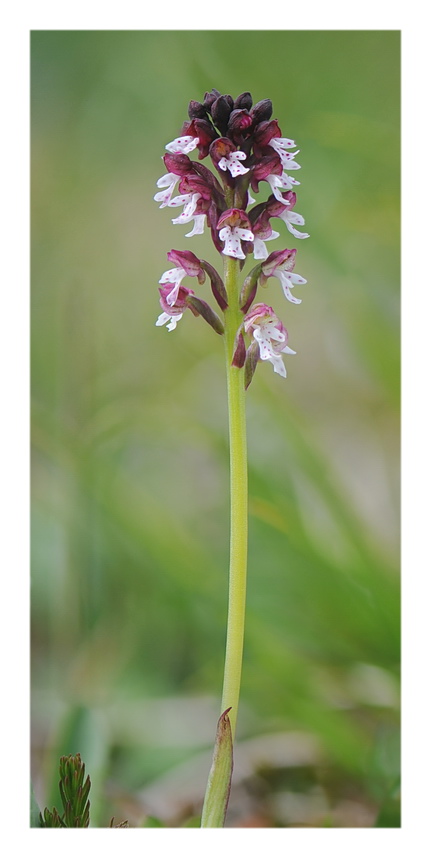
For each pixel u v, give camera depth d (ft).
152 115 1.86
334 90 1.74
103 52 1.86
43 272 1.76
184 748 1.47
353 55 1.75
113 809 1.40
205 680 1.51
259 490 1.51
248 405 1.62
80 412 1.58
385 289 1.65
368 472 1.68
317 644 1.49
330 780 1.44
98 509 1.53
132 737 1.47
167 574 1.51
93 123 1.87
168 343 1.71
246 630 1.45
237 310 1.24
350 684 1.47
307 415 1.71
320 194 1.68
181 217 1.24
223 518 1.64
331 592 1.48
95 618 1.53
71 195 1.83
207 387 1.69
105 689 1.50
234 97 1.73
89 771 1.37
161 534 1.51
